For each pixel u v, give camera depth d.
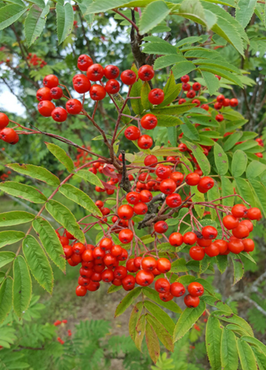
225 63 0.16
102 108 0.60
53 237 0.16
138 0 0.12
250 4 0.16
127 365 0.46
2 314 0.15
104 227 0.24
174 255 0.20
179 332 0.17
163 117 0.19
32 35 0.16
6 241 0.15
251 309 0.61
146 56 0.20
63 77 0.72
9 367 0.34
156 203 0.26
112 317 0.81
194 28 0.55
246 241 0.19
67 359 0.44
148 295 0.19
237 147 0.27
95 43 0.73
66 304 0.86
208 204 0.20
